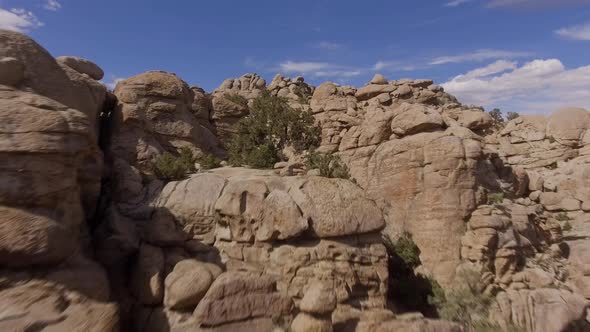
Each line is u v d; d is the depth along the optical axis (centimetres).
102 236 1838
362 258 2042
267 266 1959
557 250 3089
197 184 2289
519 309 2333
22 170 1275
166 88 3334
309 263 1952
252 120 4209
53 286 1228
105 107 3027
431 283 2500
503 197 3120
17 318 1077
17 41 1738
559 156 4444
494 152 3356
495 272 2544
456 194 2748
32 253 1212
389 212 2998
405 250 2711
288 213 2003
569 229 3556
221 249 2045
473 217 2672
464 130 3216
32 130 1322
